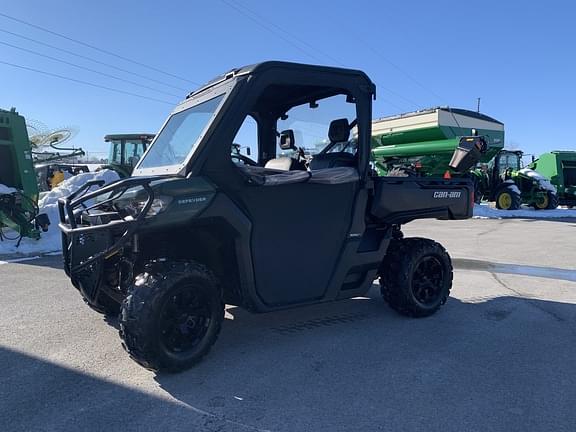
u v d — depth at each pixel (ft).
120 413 9.84
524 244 33.83
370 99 14.49
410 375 11.68
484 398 10.52
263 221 12.73
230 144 12.17
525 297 18.92
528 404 10.27
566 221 53.52
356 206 14.33
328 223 13.87
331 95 14.99
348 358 12.71
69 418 9.63
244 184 12.34
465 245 33.40
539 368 12.12
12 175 32.71
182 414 9.80
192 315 11.83
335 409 10.03
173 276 11.32
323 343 13.79
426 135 57.82
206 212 11.69
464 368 12.10
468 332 14.79
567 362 12.51
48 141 72.38
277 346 13.55
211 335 12.06
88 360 12.53
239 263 12.44
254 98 12.51
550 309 17.26
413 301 15.81
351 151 14.64
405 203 15.47
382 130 62.28
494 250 30.99
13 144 32.27
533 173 68.90
